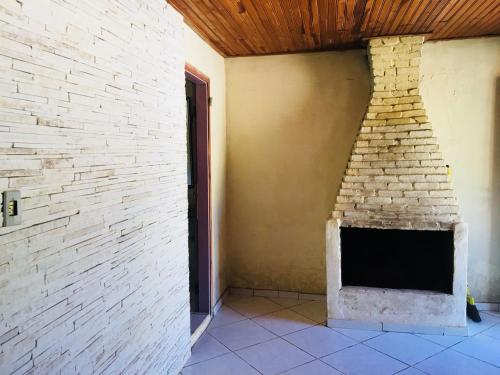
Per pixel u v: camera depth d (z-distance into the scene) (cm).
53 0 133
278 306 358
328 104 359
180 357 248
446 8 255
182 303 252
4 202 114
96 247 159
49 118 132
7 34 115
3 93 114
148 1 204
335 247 309
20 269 120
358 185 309
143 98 198
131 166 187
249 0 235
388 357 263
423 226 297
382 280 313
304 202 370
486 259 338
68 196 142
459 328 292
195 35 294
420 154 299
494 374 241
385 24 284
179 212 247
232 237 385
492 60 326
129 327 184
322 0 237
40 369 128
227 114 379
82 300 150
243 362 259
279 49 350
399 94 309
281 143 371
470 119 333
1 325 113
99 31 160
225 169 379
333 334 299
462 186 338
